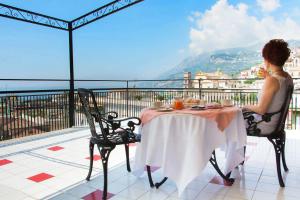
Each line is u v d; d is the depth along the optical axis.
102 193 2.66
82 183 2.92
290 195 2.54
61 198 2.56
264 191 2.64
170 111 2.62
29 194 2.66
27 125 5.29
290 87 2.78
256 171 3.21
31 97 5.33
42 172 3.28
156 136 2.57
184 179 2.38
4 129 4.89
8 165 3.55
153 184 2.84
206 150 2.41
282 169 3.26
